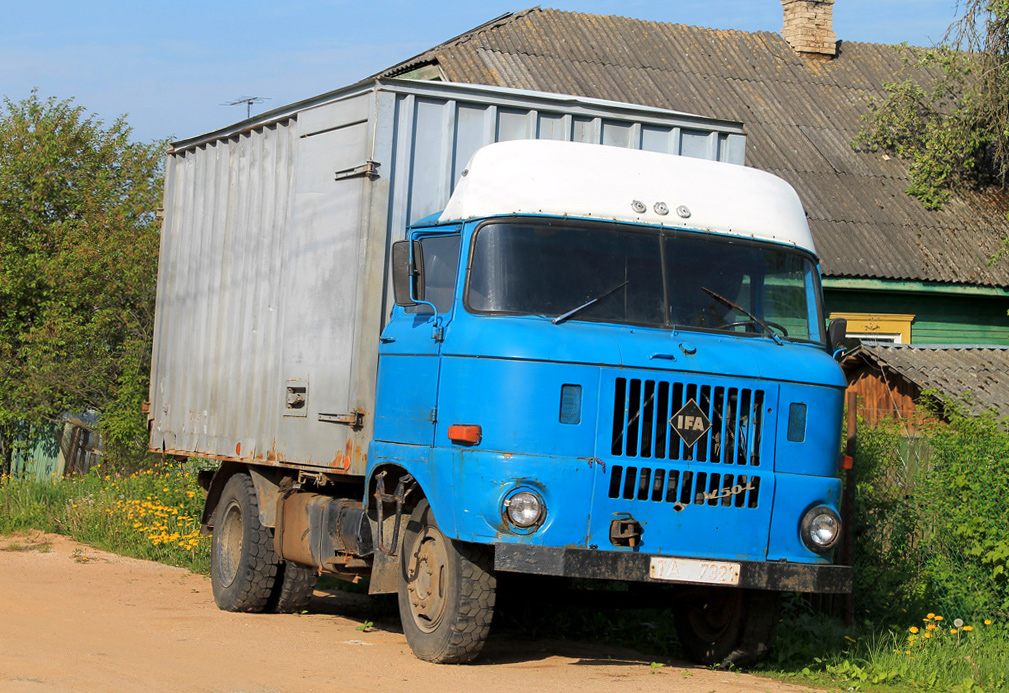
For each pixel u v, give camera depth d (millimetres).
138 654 7699
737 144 9695
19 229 25141
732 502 7070
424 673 7129
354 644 8359
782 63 22781
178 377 11758
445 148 8648
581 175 7703
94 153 26531
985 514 9555
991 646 8797
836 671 7988
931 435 10586
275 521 9891
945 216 19562
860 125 21344
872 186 19859
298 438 9164
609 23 22422
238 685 6688
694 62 22016
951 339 19391
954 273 18422
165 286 12344
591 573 6727
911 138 20812
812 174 19781
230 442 10414
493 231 7422
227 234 10867
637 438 6934
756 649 7984
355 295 8445
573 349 6914
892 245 18594
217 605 10398
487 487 6805
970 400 14516
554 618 9656
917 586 9883
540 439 6820
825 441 7398
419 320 7840
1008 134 19062
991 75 19016
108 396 22406
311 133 9352
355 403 8336
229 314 10664
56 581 11609
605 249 7508
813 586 7141
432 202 8609
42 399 22625
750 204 8062
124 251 22781
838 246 18250
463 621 7227
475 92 8742
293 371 9312
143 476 17531
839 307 18750
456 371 7180
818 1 23312
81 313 23297
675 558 6887
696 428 7035
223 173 11117
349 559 8609
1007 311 19594
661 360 7027
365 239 8406
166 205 12438
